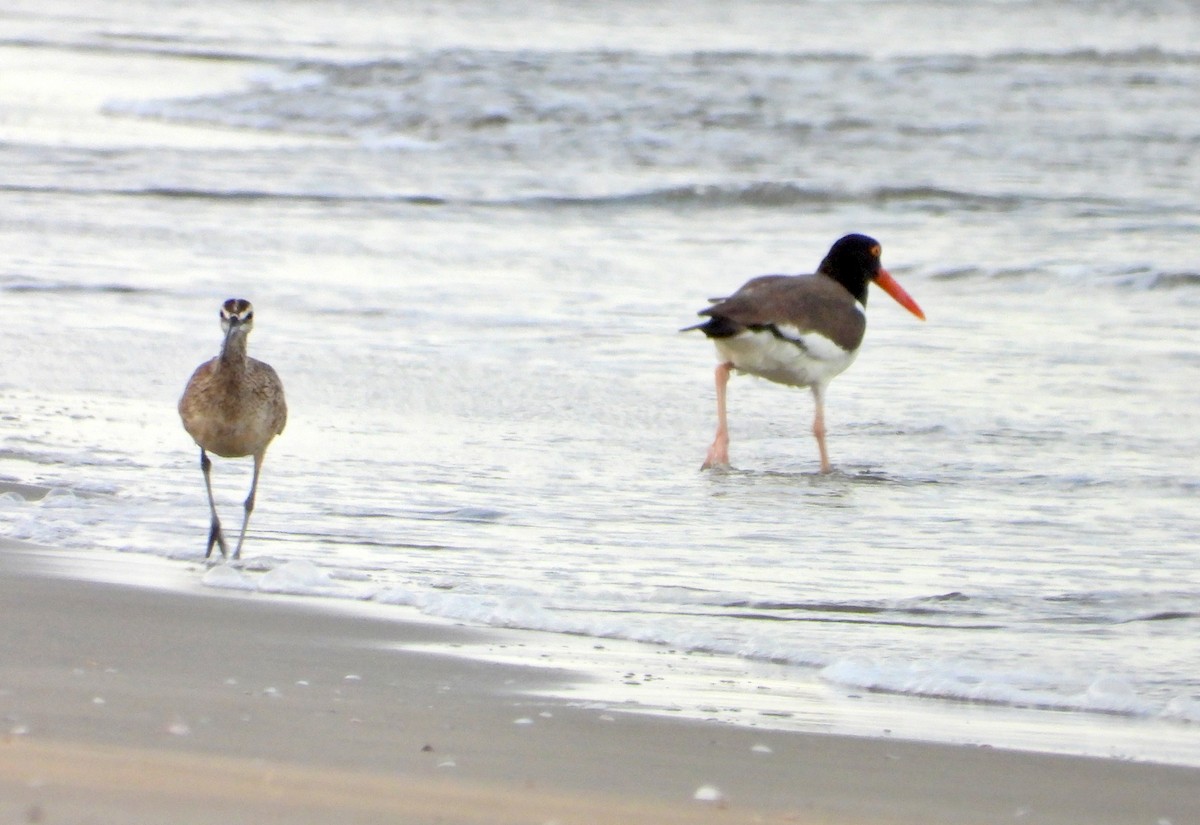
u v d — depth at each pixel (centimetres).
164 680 745
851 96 3959
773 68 4194
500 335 1947
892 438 1579
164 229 2547
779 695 805
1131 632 965
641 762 661
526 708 740
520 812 576
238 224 2612
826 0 5978
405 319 2012
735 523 1248
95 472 1331
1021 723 775
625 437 1555
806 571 1106
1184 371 1827
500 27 5475
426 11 5856
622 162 3366
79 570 1016
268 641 849
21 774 571
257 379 1141
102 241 2441
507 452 1469
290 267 2311
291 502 1267
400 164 3272
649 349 1903
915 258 2484
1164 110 3919
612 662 858
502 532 1195
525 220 2752
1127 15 5638
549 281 2275
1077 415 1645
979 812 622
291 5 6016
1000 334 2028
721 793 623
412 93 3859
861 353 1938
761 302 1555
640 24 5516
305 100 3853
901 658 898
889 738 727
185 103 3916
